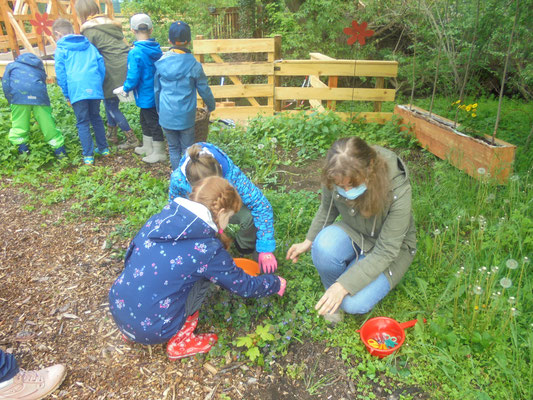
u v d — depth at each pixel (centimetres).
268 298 279
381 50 1077
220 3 1492
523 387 219
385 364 239
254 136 564
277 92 629
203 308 272
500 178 408
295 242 335
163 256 219
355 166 203
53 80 727
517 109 632
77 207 402
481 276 269
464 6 607
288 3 1288
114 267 327
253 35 1357
